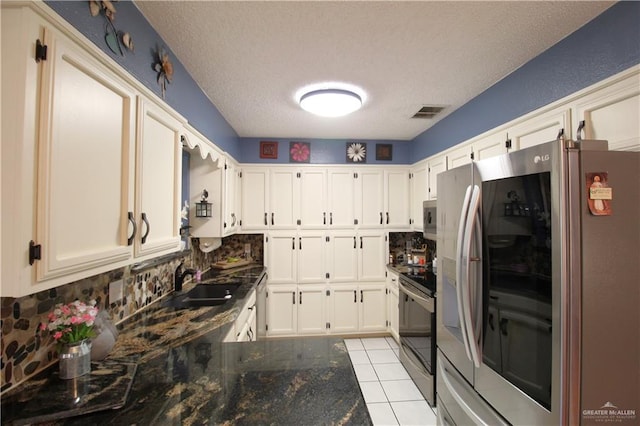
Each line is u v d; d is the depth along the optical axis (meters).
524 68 1.77
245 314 2.14
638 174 0.98
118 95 0.97
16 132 0.65
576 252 0.95
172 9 1.26
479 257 1.33
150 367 1.15
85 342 1.07
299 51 1.62
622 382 0.96
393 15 1.33
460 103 2.39
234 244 3.61
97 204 0.87
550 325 1.01
